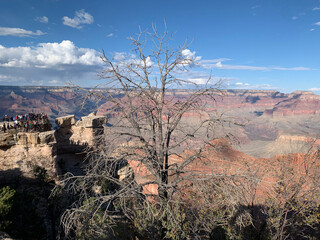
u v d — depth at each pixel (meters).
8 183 21.78
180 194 9.94
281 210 12.00
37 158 22.53
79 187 8.52
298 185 11.95
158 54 8.55
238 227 11.93
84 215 7.37
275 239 11.79
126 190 7.67
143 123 8.78
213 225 10.57
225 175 8.02
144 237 10.19
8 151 22.30
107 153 8.45
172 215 7.90
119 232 10.44
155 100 8.52
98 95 8.20
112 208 10.70
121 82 8.30
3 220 12.83
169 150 9.30
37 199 20.25
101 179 9.19
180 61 8.45
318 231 12.76
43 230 16.05
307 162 12.73
